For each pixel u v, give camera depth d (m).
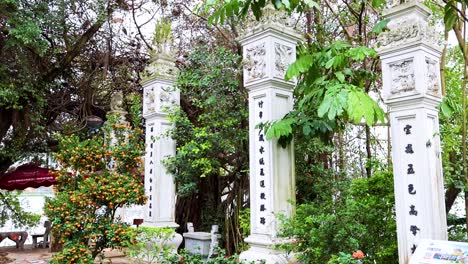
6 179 8.27
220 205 7.30
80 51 8.22
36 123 7.80
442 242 2.51
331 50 4.18
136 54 8.94
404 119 3.58
